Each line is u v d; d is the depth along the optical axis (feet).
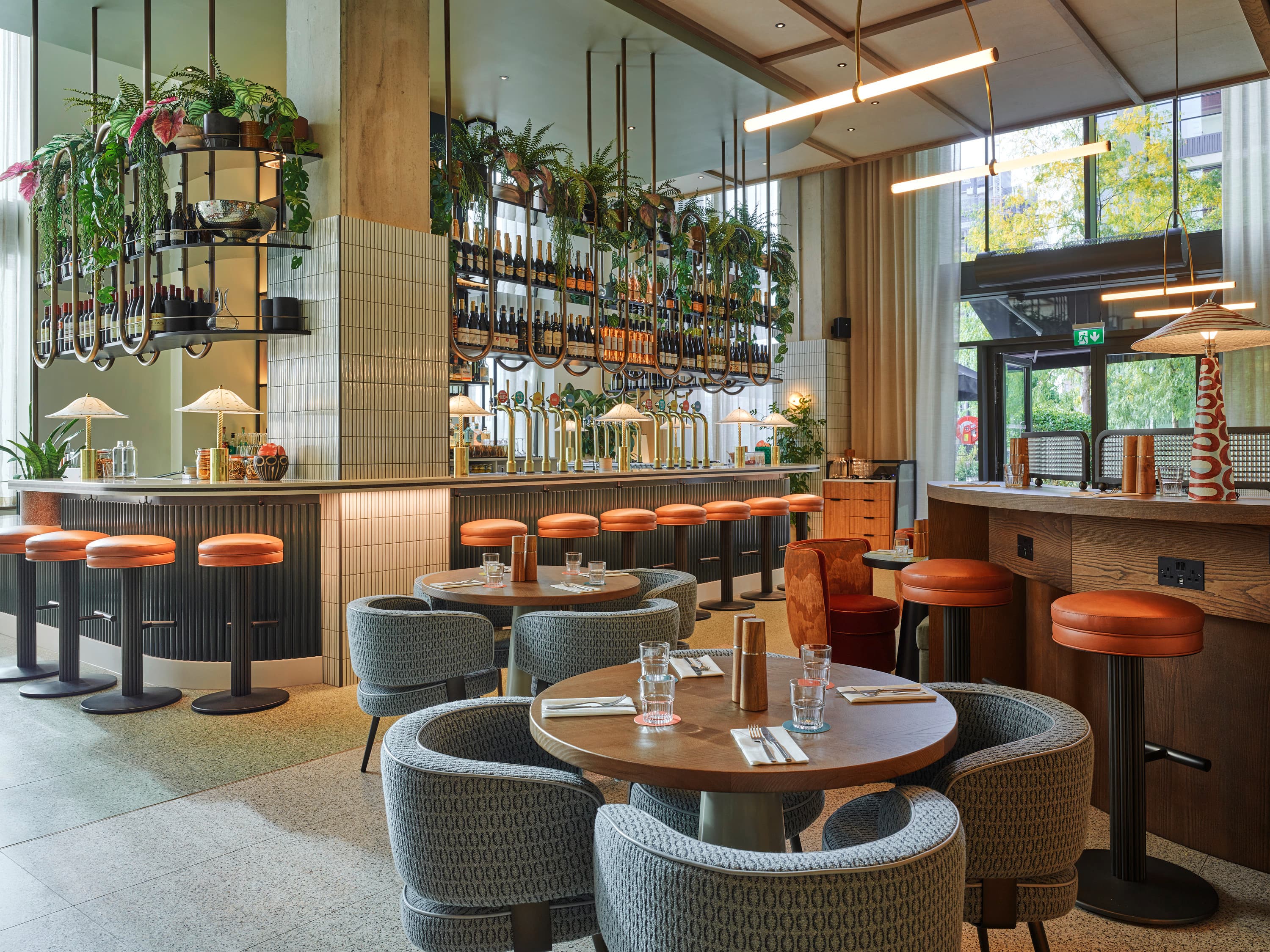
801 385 34.73
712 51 21.93
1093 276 29.50
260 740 12.96
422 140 17.76
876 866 3.94
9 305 24.97
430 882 5.38
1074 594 8.57
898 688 6.56
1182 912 7.82
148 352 19.15
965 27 21.43
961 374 32.99
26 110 25.50
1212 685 9.08
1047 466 13.70
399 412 17.16
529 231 20.58
